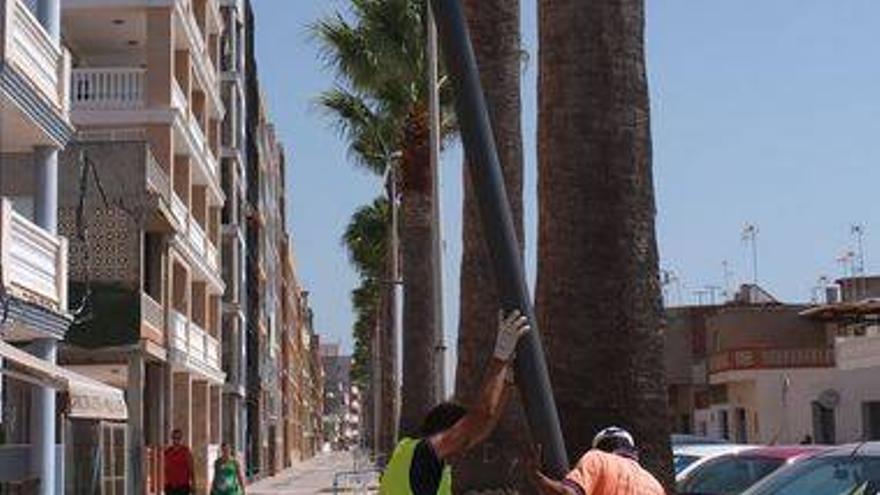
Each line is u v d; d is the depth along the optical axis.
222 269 58.53
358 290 82.25
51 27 24.03
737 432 68.69
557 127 9.66
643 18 9.82
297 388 134.38
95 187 31.42
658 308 9.63
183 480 29.25
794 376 63.88
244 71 65.69
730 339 73.12
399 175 34.81
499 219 4.43
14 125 22.38
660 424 9.51
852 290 74.56
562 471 4.61
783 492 9.78
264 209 82.12
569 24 9.67
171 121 37.91
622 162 9.59
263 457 76.25
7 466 22.53
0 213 19.94
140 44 41.16
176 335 38.41
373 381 82.88
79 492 26.34
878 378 53.91
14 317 20.58
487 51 16.80
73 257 31.12
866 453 9.59
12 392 23.95
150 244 36.56
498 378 5.34
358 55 32.62
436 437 5.57
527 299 4.51
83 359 31.06
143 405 33.09
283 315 108.62
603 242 9.52
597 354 9.45
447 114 32.72
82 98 37.78
